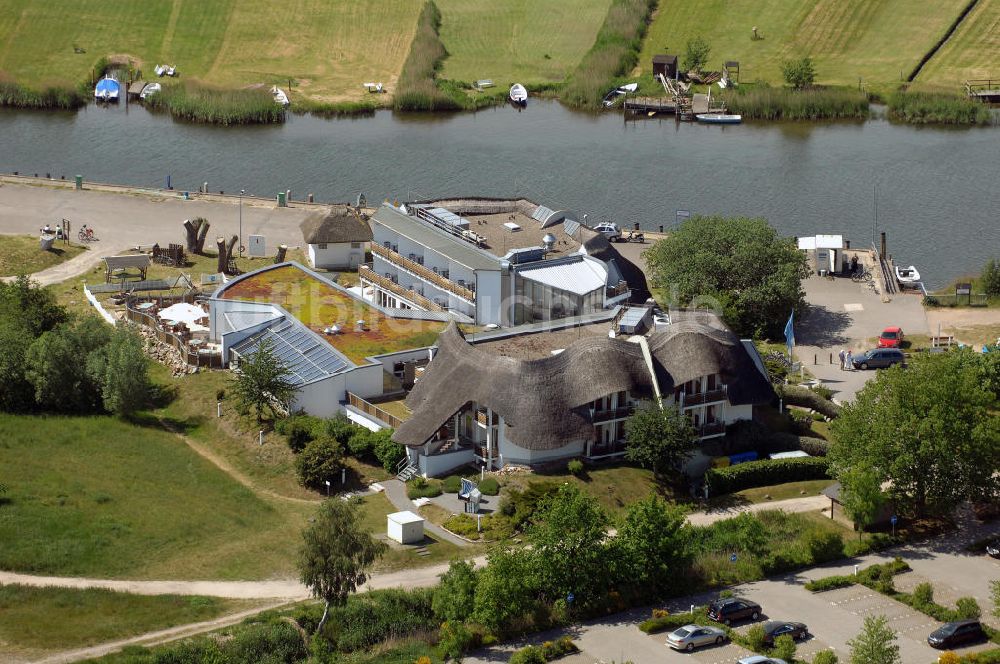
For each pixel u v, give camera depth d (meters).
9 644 115.12
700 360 154.25
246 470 156.50
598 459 151.38
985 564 136.88
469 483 144.62
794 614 126.12
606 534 132.25
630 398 153.12
